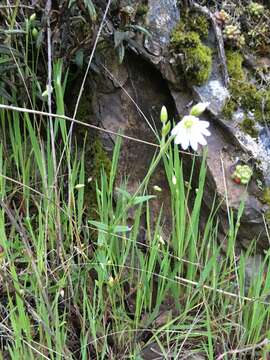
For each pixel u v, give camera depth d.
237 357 0.35
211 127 0.39
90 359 0.35
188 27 0.40
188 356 0.35
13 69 0.38
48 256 0.37
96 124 0.41
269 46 0.42
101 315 0.34
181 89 0.40
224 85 0.40
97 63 0.39
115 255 0.37
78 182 0.41
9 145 0.41
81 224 0.38
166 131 0.29
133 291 0.36
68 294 0.35
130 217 0.39
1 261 0.33
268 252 0.35
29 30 0.38
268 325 0.37
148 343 0.35
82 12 0.37
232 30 0.41
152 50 0.40
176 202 0.35
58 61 0.37
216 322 0.36
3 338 0.34
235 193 0.38
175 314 0.37
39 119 0.42
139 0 0.40
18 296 0.31
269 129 0.39
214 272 0.35
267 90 0.40
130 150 0.41
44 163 0.36
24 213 0.38
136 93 0.41
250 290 0.36
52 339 0.32
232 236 0.35
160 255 0.38
